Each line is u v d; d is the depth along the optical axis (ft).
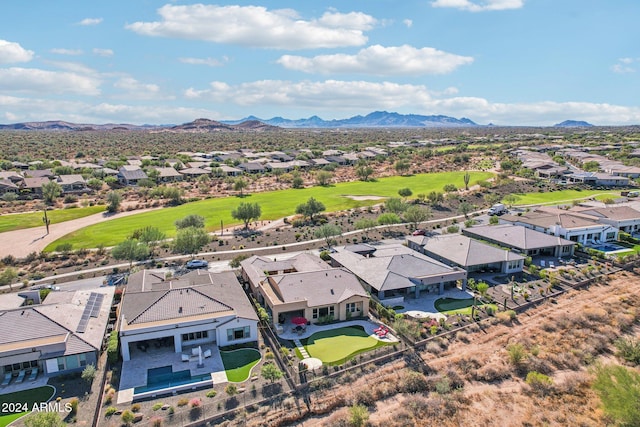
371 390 143.64
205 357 157.58
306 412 133.08
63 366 146.61
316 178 557.74
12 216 375.04
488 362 160.66
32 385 140.36
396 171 621.72
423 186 520.83
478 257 239.30
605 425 130.41
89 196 465.47
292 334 176.04
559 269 241.55
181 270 246.68
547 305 202.69
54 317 157.89
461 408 138.10
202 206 416.67
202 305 171.22
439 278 213.46
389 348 163.22
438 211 395.55
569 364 161.27
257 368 152.87
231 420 128.36
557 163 625.00
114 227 339.57
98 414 128.47
